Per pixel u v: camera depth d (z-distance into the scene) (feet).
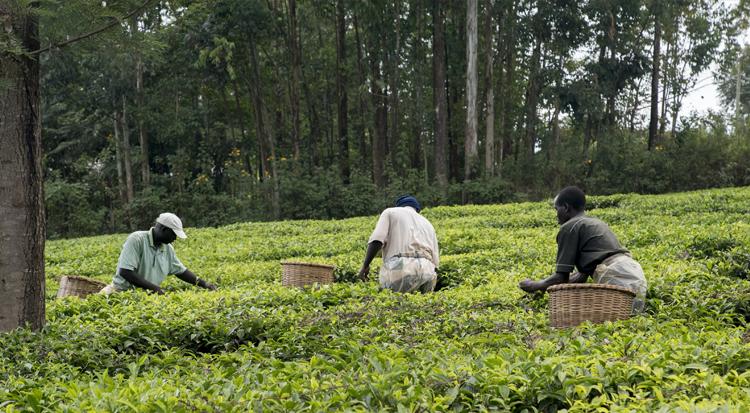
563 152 113.70
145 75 113.91
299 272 34.76
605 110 135.64
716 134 115.44
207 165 117.29
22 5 21.44
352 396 14.48
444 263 40.81
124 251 33.06
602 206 87.86
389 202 105.81
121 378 17.49
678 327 22.36
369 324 24.00
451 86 128.77
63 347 21.36
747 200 73.61
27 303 23.80
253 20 104.88
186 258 57.36
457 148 130.11
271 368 18.65
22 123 23.65
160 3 24.17
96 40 23.48
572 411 13.69
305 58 123.24
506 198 108.06
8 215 23.52
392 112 120.88
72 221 108.17
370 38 117.29
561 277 25.82
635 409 13.12
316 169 109.40
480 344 20.53
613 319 22.98
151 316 24.72
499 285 32.09
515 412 14.65
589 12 121.49
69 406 14.55
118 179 118.52
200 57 102.94
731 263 35.60
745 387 14.32
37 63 23.98
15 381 17.95
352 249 55.57
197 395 15.05
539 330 22.97
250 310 25.14
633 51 125.18
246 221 106.11
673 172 112.88
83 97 111.65
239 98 128.16
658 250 39.86
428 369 15.57
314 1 114.73
